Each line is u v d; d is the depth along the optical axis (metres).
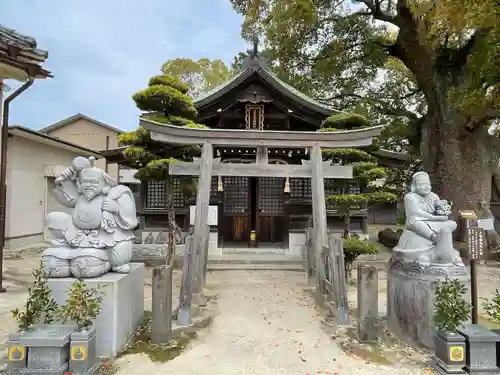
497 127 13.57
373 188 11.62
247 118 11.59
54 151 14.59
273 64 16.78
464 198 11.54
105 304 4.01
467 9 6.64
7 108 7.30
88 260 4.12
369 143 7.03
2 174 6.99
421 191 4.82
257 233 12.30
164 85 8.61
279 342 4.59
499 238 11.12
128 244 4.55
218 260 10.06
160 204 11.73
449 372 3.64
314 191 6.84
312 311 5.95
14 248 12.00
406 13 11.62
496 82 7.98
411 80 16.66
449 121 11.63
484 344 3.67
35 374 3.26
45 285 3.94
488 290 7.47
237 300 6.64
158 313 4.46
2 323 5.01
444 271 4.28
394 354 4.20
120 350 4.16
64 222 4.31
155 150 8.91
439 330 3.90
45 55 7.18
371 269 4.62
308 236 8.10
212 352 4.25
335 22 14.24
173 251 9.10
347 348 4.38
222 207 11.82
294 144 6.98
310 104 11.45
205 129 6.80
